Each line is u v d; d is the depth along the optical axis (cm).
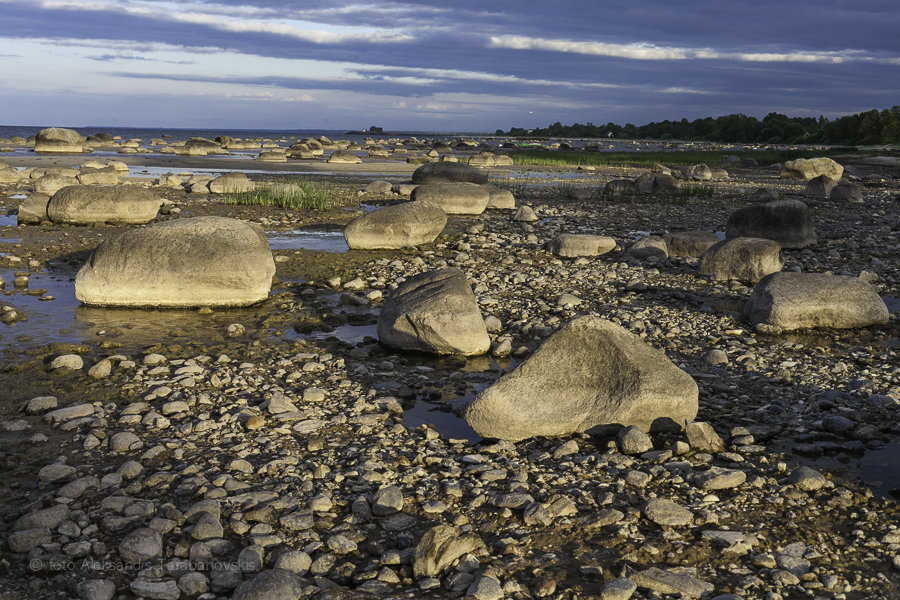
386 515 463
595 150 8200
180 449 556
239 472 522
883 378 741
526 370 619
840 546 431
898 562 408
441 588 388
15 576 393
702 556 420
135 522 447
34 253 1334
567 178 3697
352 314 978
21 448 553
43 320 907
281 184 2266
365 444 579
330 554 416
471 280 1194
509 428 595
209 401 659
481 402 596
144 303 968
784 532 448
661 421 597
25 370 727
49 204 1661
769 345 862
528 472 524
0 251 1341
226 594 384
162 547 421
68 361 733
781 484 515
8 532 435
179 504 475
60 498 473
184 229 989
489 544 430
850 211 2245
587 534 441
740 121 15000
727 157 5494
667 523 452
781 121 13750
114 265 958
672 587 380
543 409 599
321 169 3966
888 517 466
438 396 692
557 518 458
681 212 2206
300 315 973
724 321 966
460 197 2011
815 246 1552
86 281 957
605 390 606
